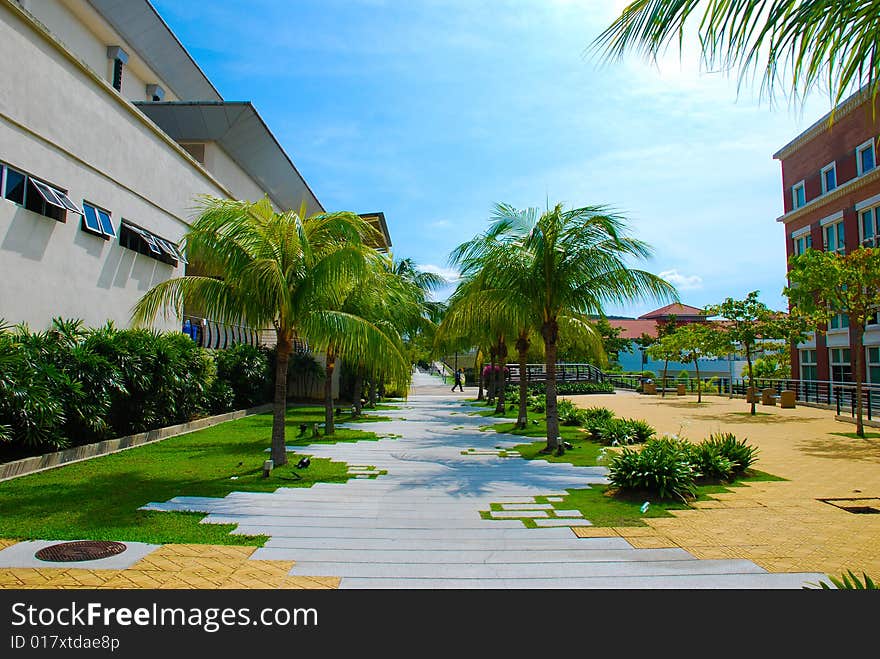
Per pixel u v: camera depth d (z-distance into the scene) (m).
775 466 9.51
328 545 5.17
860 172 21.92
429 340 23.48
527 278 11.24
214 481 7.88
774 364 35.16
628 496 7.21
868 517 6.23
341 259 8.38
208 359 14.01
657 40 3.27
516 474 8.80
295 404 24.48
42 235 9.38
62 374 8.34
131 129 12.25
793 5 2.99
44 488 7.22
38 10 14.41
